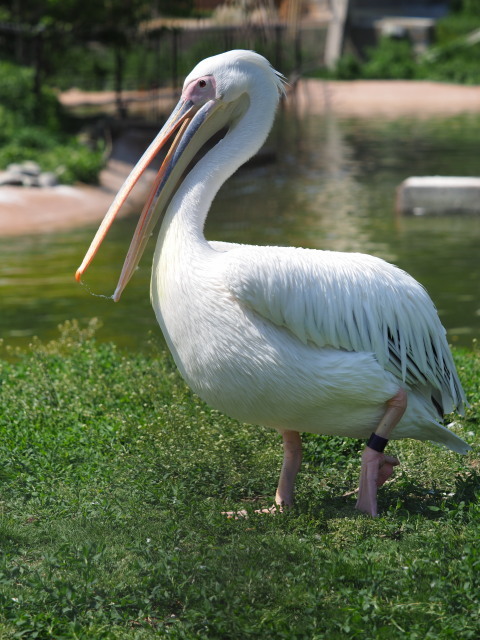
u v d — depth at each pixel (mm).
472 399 5453
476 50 39562
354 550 3494
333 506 4188
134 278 11133
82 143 21078
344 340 3875
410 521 3904
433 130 25844
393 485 4418
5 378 6066
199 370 3990
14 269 11609
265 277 3775
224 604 3211
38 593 3309
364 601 3152
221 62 4168
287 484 4188
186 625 3074
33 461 4648
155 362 6191
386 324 3932
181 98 4250
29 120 21219
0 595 3268
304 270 3846
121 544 3760
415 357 4008
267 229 14469
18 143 18922
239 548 3592
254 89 4195
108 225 4082
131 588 3369
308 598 3219
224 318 3865
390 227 14492
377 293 3928
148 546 3662
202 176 4121
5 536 3816
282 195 17484
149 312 9484
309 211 15922
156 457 4695
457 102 32938
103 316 9352
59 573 3502
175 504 4125
